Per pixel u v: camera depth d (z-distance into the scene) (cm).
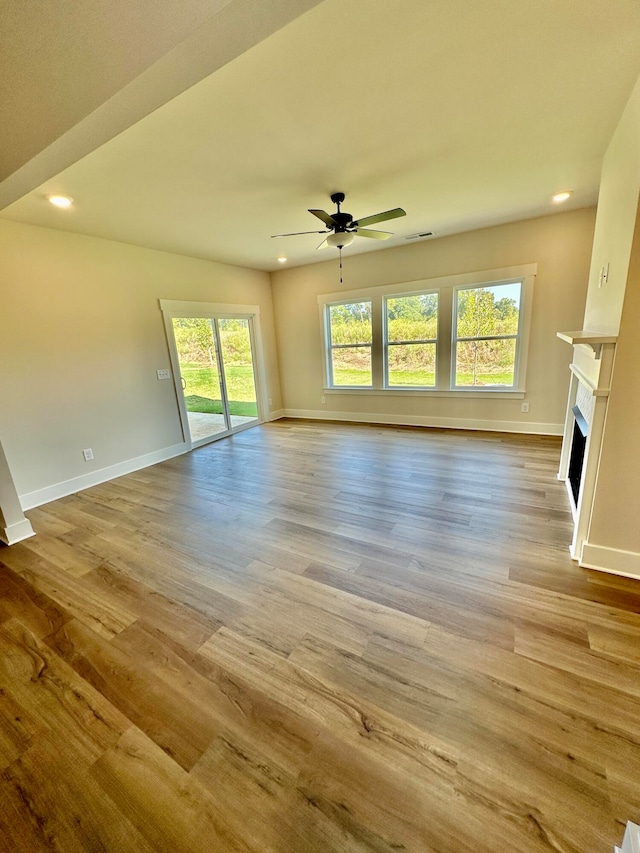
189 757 129
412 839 104
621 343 185
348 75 172
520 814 108
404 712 140
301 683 155
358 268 562
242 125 207
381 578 217
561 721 134
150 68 117
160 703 150
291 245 468
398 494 329
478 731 132
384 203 346
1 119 161
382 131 223
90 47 125
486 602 194
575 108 206
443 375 536
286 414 706
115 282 412
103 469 412
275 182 283
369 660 164
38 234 346
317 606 198
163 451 479
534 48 161
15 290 334
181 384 497
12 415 338
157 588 221
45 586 228
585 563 218
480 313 495
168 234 393
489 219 422
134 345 437
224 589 217
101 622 196
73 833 110
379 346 576
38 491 357
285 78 171
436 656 164
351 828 107
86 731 140
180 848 105
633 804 109
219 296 548
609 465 201
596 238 285
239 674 161
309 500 329
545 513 283
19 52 136
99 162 236
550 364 466
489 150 253
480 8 139
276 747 130
